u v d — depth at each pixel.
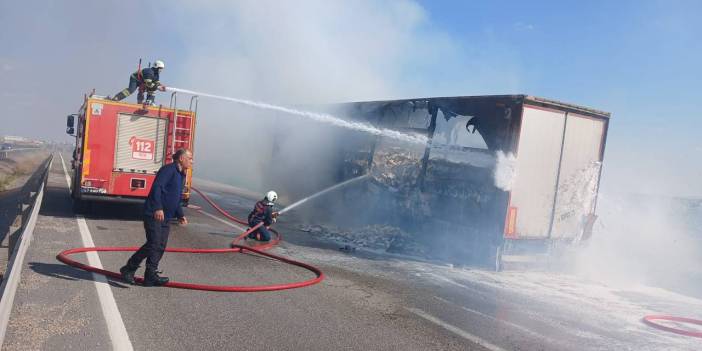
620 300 7.78
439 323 5.51
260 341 4.45
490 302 6.76
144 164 11.05
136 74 11.28
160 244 5.93
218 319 4.96
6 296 3.53
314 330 4.89
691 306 7.79
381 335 4.93
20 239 5.22
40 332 4.19
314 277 7.22
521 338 5.23
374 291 6.73
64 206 12.42
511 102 9.38
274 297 5.95
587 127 10.27
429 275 8.23
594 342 5.35
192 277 6.59
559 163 9.97
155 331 4.47
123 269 5.91
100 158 10.65
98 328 4.41
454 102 10.58
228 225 11.80
